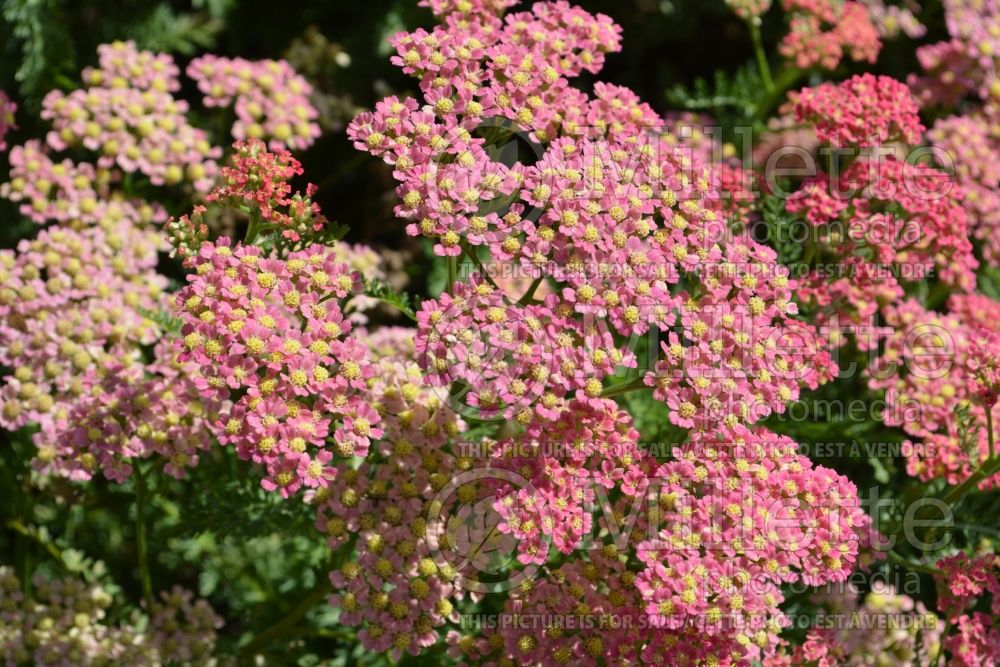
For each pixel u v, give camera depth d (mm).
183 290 860
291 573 1004
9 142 1068
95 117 977
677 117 1104
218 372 851
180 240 878
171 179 982
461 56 879
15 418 941
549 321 860
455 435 896
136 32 1104
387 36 1111
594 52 907
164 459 943
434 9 910
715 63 1159
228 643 965
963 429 947
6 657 936
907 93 945
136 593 1036
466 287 859
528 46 898
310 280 865
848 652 942
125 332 949
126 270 964
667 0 1132
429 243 1077
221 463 973
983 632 926
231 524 941
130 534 1041
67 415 938
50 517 1020
